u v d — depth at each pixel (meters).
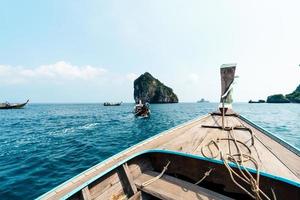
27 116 39.34
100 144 11.88
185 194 2.82
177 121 24.78
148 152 3.75
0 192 5.64
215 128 5.28
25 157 9.38
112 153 9.70
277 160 3.01
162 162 3.81
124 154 3.71
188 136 4.64
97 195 2.78
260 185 2.69
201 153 3.38
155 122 23.97
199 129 5.31
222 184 3.11
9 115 42.44
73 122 26.72
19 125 23.97
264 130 4.84
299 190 2.42
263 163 2.89
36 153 10.13
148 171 3.67
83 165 7.96
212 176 3.20
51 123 25.70
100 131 17.47
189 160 3.46
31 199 5.26
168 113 40.34
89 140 13.32
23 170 7.50
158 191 2.93
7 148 11.53
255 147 3.61
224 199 2.66
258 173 2.56
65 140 13.64
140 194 3.02
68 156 9.33
